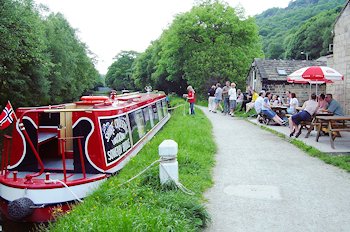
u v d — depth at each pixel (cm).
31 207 620
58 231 463
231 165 834
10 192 647
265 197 611
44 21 2816
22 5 1616
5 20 1409
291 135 1173
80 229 431
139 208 488
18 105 2030
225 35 4266
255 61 3094
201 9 4325
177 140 1008
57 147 790
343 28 1427
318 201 592
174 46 4438
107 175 718
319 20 6669
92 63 4784
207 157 870
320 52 6328
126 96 1277
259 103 1609
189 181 661
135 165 774
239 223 506
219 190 651
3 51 1499
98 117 723
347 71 1405
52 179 668
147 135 1099
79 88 3878
